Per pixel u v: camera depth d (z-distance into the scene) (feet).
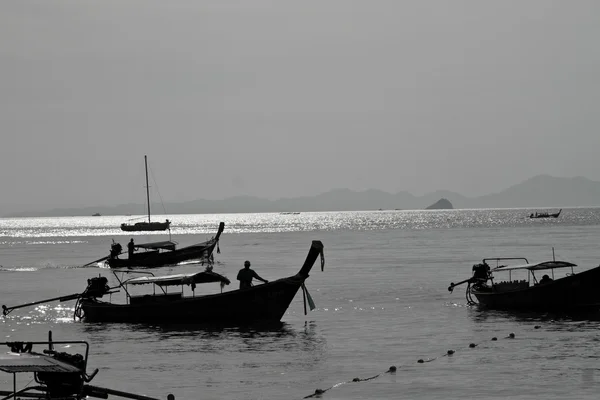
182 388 89.86
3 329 140.46
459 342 115.96
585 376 89.66
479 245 406.41
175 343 121.39
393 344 115.65
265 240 532.73
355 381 91.15
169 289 208.03
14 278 251.80
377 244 446.60
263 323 141.08
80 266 313.12
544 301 147.84
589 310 147.23
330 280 220.02
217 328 137.18
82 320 151.74
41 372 70.69
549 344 111.65
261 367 100.78
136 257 299.99
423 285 202.39
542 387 84.89
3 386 91.56
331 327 134.10
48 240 631.97
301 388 88.69
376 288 196.24
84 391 73.67
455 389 85.30
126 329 138.21
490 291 165.78
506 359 101.19
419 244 434.30
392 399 82.07
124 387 90.84
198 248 308.40
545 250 345.51
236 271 257.14
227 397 85.40
